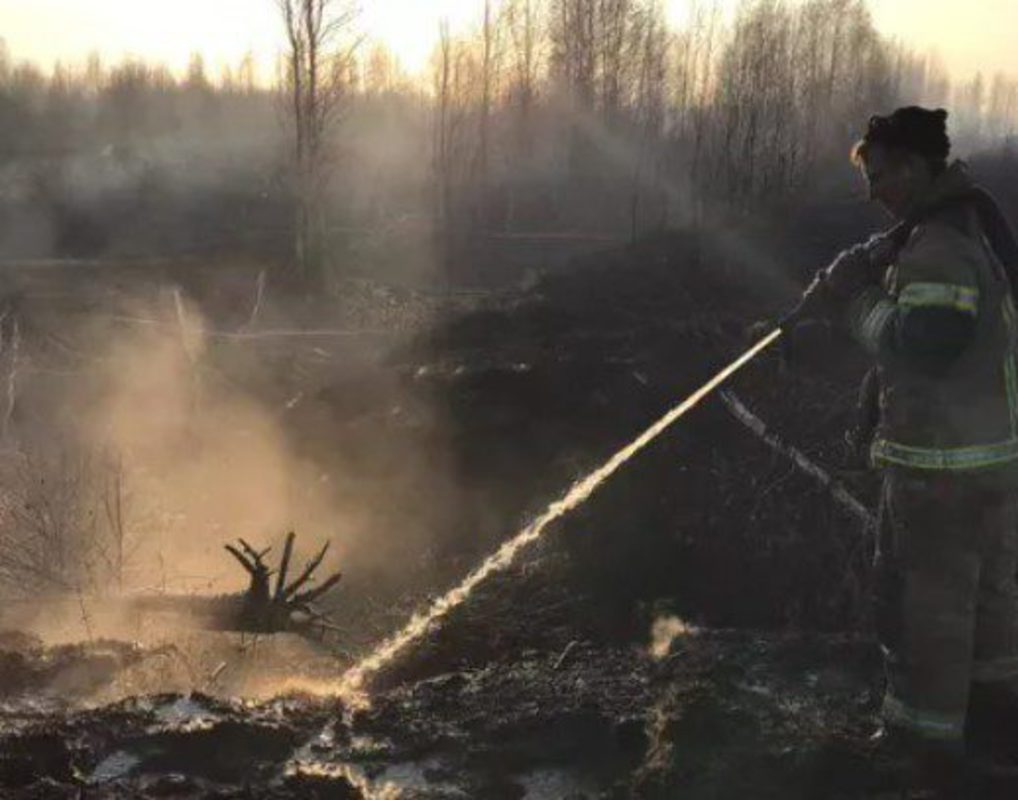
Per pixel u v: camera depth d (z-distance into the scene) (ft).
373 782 10.93
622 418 45.85
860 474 32.63
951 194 9.89
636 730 11.55
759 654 14.01
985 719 10.80
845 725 11.35
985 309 9.67
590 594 31.73
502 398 48.29
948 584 9.96
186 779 10.52
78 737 11.49
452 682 14.06
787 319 11.46
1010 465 9.88
